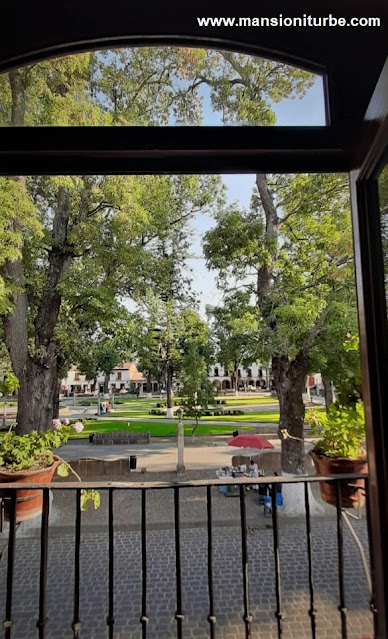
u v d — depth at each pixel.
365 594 2.11
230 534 3.23
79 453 9.77
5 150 1.34
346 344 2.08
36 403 6.46
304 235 5.66
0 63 1.47
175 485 1.37
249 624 1.35
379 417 1.21
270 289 5.90
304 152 1.40
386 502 1.18
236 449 10.23
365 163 1.21
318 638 1.85
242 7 1.51
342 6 1.50
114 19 1.48
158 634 2.00
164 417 16.44
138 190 5.71
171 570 2.60
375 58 1.45
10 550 1.33
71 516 4.36
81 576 2.51
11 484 1.34
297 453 5.36
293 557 2.70
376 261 1.25
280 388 5.71
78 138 1.35
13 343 6.48
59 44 1.49
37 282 7.00
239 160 1.45
